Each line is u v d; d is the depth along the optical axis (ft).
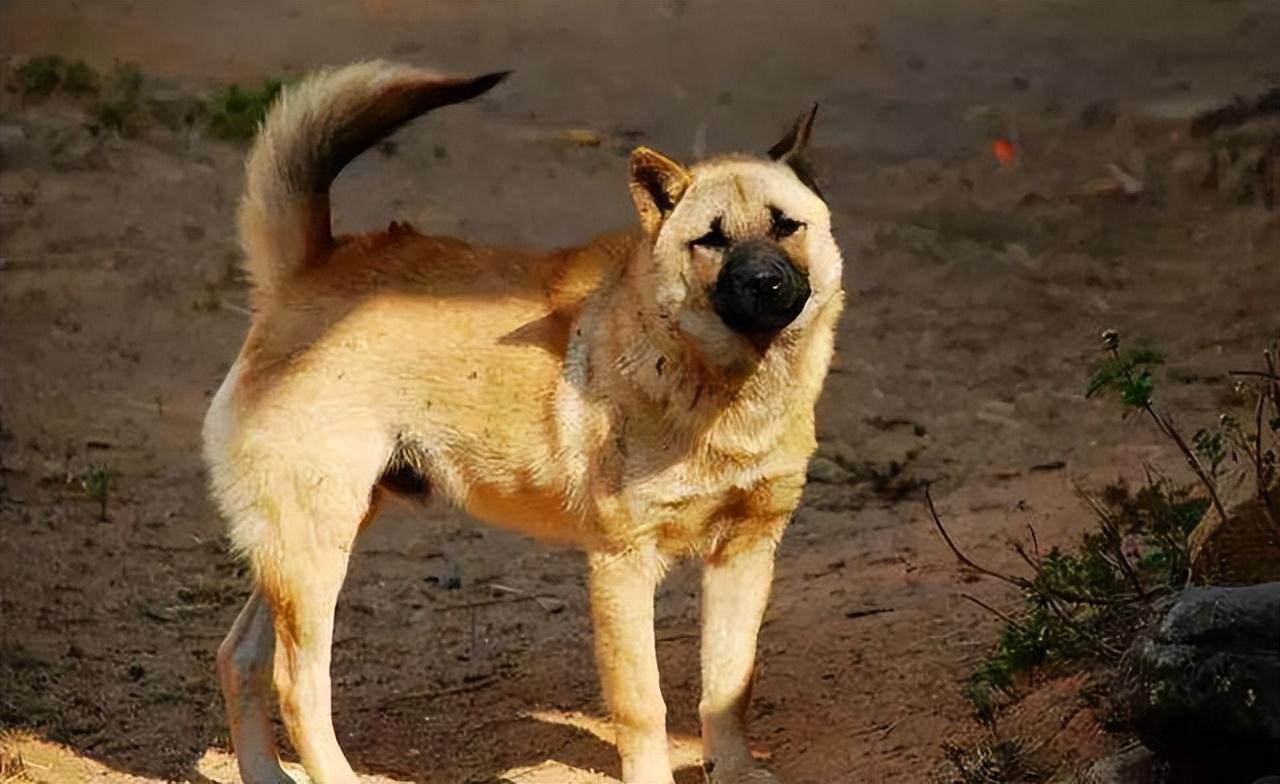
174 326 55.57
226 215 62.64
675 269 29.37
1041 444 46.83
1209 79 70.74
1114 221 61.67
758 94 73.15
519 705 36.01
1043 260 59.00
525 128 69.82
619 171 66.23
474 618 39.88
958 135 68.80
